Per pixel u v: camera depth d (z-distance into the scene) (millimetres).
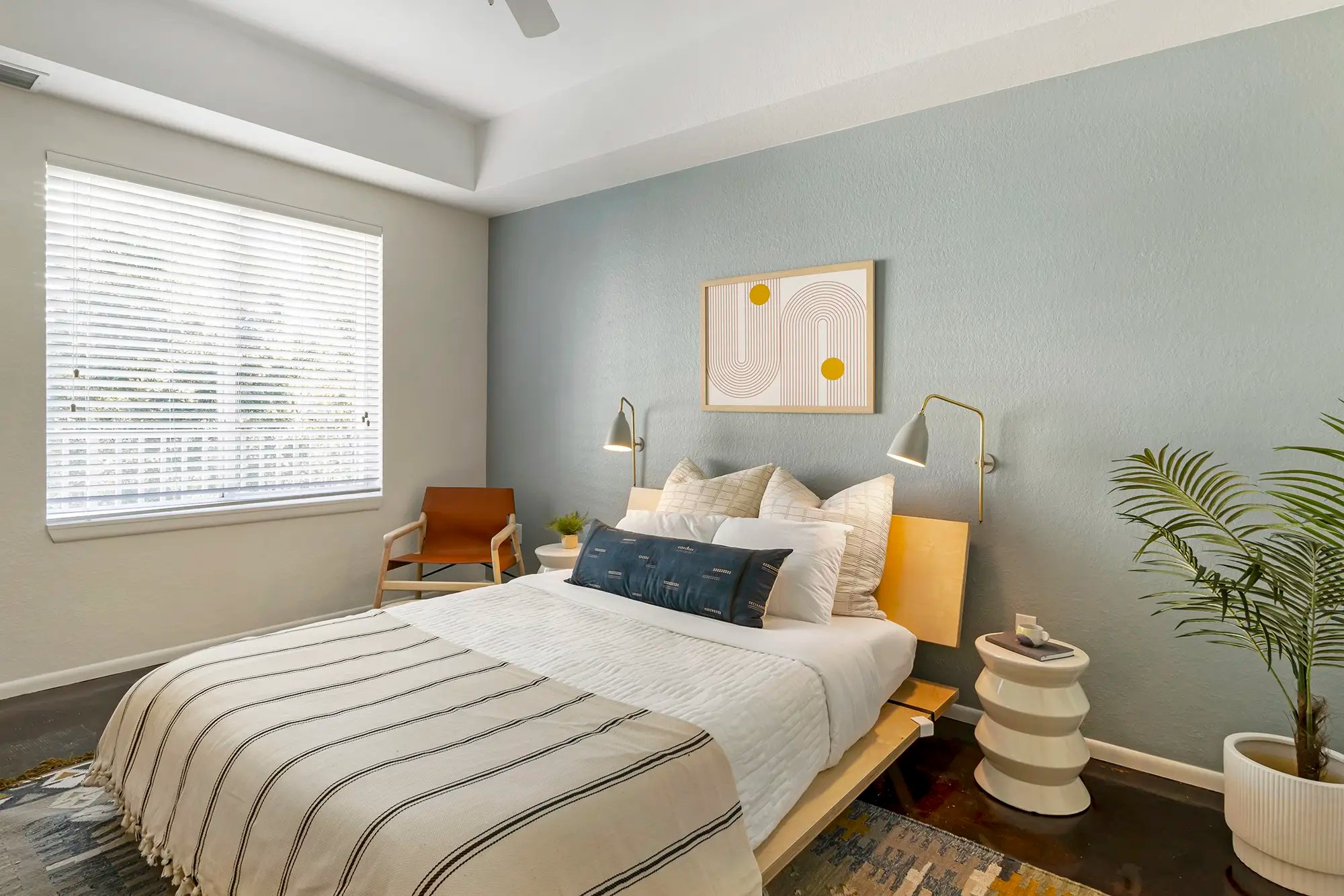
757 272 3240
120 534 3016
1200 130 2205
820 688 1900
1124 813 2096
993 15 2188
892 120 2824
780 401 3156
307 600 3656
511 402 4348
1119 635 2377
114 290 2992
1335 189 2008
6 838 1860
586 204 3918
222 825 1399
